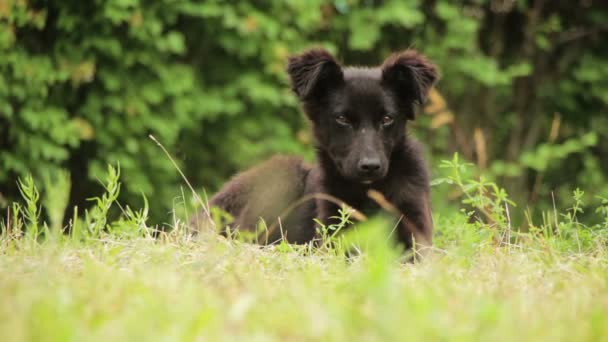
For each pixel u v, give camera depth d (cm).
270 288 558
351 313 439
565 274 641
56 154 1605
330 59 957
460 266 662
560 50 2203
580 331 436
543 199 2138
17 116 1616
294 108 1917
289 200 1061
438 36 2045
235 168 1903
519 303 505
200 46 1848
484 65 1950
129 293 512
